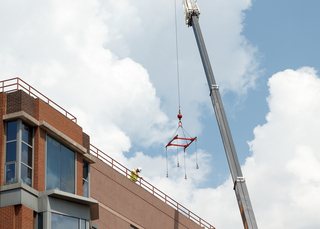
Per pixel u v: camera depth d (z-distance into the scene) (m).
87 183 33.12
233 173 40.44
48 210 27.34
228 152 41.75
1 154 27.19
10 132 27.78
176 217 47.41
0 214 26.20
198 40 50.47
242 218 38.81
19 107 28.28
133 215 42.25
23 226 26.00
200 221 50.53
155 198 45.66
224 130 43.25
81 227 29.44
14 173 26.91
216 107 44.91
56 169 29.41
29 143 28.28
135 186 43.59
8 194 26.56
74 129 32.19
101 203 39.09
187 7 53.56
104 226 38.75
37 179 27.80
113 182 41.12
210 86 46.59
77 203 29.64
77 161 31.36
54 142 29.75
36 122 28.61
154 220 44.50
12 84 29.34
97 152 41.03
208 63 48.31
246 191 39.22
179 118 53.12
